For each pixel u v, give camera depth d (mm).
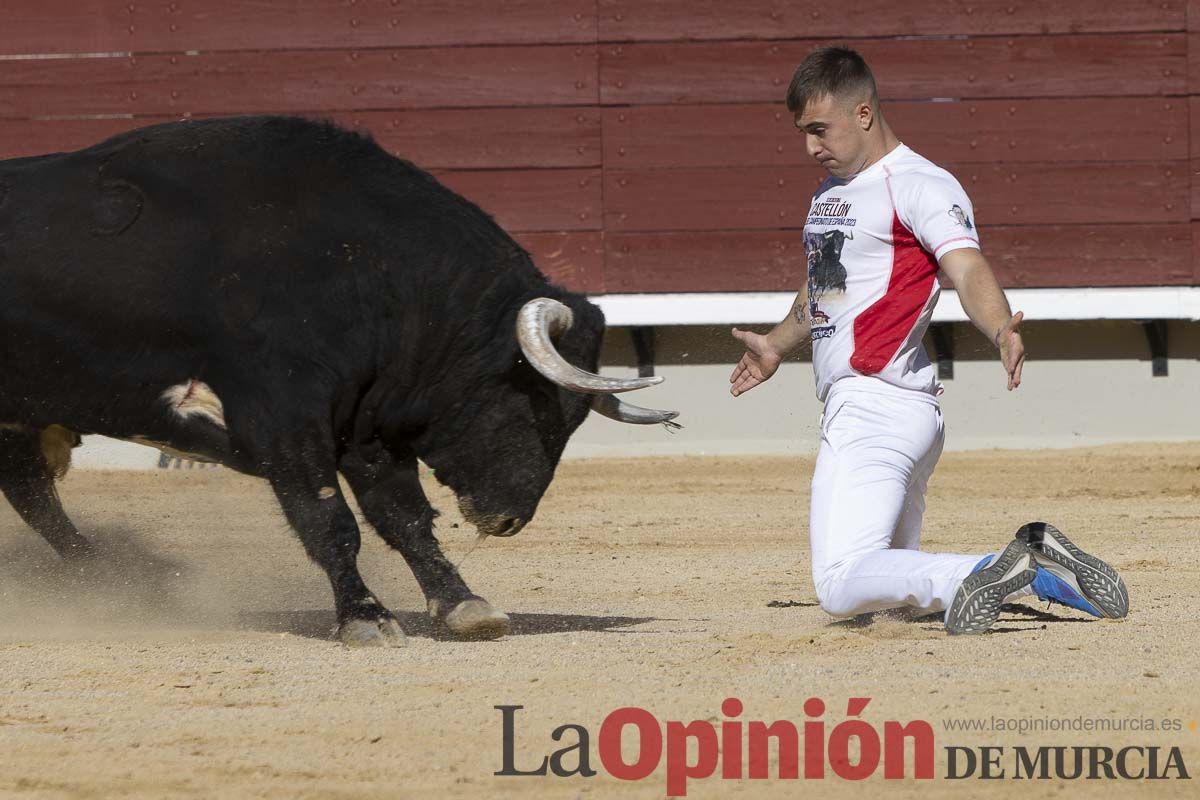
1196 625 15312
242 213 15445
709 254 36969
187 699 12625
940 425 15711
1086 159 36844
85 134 37125
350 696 12633
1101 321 36594
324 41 37188
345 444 15953
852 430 15359
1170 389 36656
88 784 10367
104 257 15664
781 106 36969
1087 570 15242
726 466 34219
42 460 19156
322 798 10031
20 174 16297
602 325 15852
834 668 13359
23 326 15898
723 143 36969
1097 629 15102
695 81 36969
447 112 37219
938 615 16266
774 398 36562
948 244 14758
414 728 11547
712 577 20922
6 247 15883
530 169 37125
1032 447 36062
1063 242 36875
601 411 15969
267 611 18328
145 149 16062
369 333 15344
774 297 36656
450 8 37094
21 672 13836
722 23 36938
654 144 37062
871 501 15211
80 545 19797
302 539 15414
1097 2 36750
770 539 24984
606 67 37094
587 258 37094
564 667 13711
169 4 37156
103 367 15836
